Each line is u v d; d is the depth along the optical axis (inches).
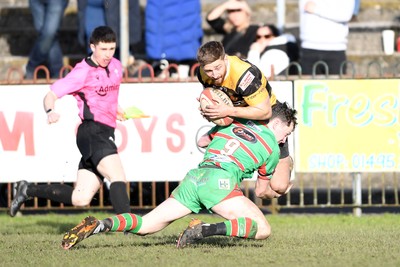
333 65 1657.2
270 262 820.6
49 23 1734.7
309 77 1421.0
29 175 1412.4
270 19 2020.2
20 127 1407.5
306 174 1672.0
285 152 960.9
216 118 885.2
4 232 1197.7
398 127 1422.2
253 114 880.3
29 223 1349.7
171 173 1413.6
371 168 1427.2
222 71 869.8
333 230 1210.6
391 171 1427.2
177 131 1408.7
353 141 1422.2
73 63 1875.0
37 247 960.3
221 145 889.5
